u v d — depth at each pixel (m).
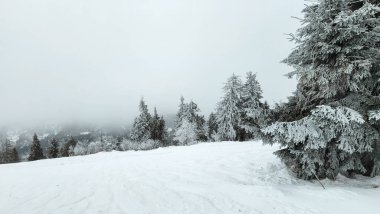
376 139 9.95
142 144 56.03
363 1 10.03
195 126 53.34
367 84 10.16
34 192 9.85
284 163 12.54
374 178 10.54
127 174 12.55
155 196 8.97
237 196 8.65
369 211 7.31
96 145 63.97
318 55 9.86
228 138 42.44
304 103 10.73
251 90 40.84
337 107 9.09
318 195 8.58
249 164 13.45
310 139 9.35
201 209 7.75
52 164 18.58
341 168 10.33
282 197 8.34
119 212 7.65
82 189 10.08
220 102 43.47
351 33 8.93
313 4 10.00
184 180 11.02
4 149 74.62
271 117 10.88
